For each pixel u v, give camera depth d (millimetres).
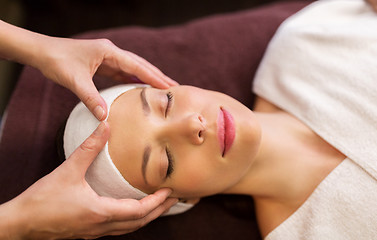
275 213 1040
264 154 991
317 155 1004
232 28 1313
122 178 840
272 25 1322
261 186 1026
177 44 1272
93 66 891
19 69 1793
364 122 953
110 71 1007
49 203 740
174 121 841
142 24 1929
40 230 753
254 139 874
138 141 826
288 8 1438
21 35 878
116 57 917
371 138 929
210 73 1258
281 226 1006
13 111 1125
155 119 849
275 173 1007
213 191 921
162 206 902
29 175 1031
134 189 865
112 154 832
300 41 1148
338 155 987
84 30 1891
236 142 855
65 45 885
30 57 884
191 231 1122
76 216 737
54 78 887
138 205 781
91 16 1910
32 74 1188
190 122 811
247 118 883
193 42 1282
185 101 875
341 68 1055
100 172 836
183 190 891
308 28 1158
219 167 863
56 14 1900
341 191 921
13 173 1037
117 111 857
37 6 1881
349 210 909
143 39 1266
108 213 743
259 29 1314
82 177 763
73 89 858
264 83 1185
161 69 1239
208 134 837
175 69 1249
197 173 849
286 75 1144
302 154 1007
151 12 1947
